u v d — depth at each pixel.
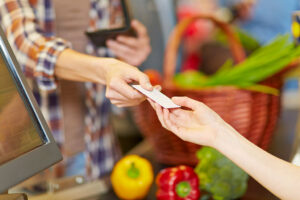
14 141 0.79
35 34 1.30
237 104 1.42
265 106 1.47
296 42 1.47
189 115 0.99
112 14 1.61
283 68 1.51
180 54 2.83
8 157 0.77
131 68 1.06
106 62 1.13
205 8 2.83
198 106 0.96
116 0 1.62
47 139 0.84
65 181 1.38
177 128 0.97
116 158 1.66
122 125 2.85
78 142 1.54
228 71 1.54
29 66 1.29
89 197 1.33
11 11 1.34
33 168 0.79
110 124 1.66
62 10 1.46
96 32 1.44
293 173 0.90
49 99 1.46
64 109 1.49
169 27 2.79
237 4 2.92
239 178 1.22
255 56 1.51
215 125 0.94
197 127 0.97
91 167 1.56
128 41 1.52
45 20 1.43
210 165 1.24
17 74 0.84
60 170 1.48
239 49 1.66
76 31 1.51
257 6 2.86
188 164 1.51
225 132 0.94
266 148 1.56
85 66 1.18
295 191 0.89
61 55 1.24
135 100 1.09
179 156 1.52
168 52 1.54
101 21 1.58
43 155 0.82
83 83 1.53
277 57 1.44
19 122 0.81
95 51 1.55
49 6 1.42
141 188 1.30
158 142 1.54
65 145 1.51
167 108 0.96
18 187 1.41
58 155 0.85
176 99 0.98
